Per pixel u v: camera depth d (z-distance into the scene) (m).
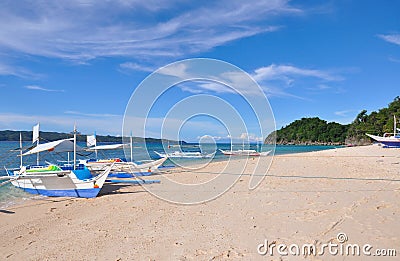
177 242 5.92
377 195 9.23
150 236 6.36
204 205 9.10
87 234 6.71
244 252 5.29
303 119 109.00
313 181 12.70
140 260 5.13
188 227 6.88
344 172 15.53
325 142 100.94
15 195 11.97
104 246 5.89
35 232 7.09
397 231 5.92
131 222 7.53
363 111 92.88
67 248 5.88
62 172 11.41
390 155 28.22
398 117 69.94
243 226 6.75
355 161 22.50
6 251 5.89
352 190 10.23
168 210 8.66
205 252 5.36
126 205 9.62
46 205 10.20
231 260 4.99
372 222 6.51
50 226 7.55
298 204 8.51
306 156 29.75
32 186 11.95
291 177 14.23
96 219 8.02
